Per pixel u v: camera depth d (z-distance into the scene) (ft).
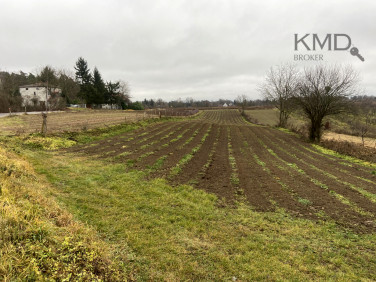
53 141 42.52
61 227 12.80
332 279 11.96
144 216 17.72
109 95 213.87
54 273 9.07
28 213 12.38
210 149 47.26
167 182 25.76
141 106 234.58
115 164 31.53
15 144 36.73
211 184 25.96
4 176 18.52
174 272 11.98
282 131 89.56
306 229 16.93
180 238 15.14
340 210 20.11
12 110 116.98
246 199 22.06
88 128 58.54
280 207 20.47
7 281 8.07
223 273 12.18
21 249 9.62
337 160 42.63
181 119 122.62
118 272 10.75
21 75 225.76
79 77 219.00
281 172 31.78
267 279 11.89
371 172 34.32
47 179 23.48
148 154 38.42
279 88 108.06
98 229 15.24
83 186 22.86
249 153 45.44
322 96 61.52
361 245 15.16
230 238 15.47
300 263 13.20
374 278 12.19
